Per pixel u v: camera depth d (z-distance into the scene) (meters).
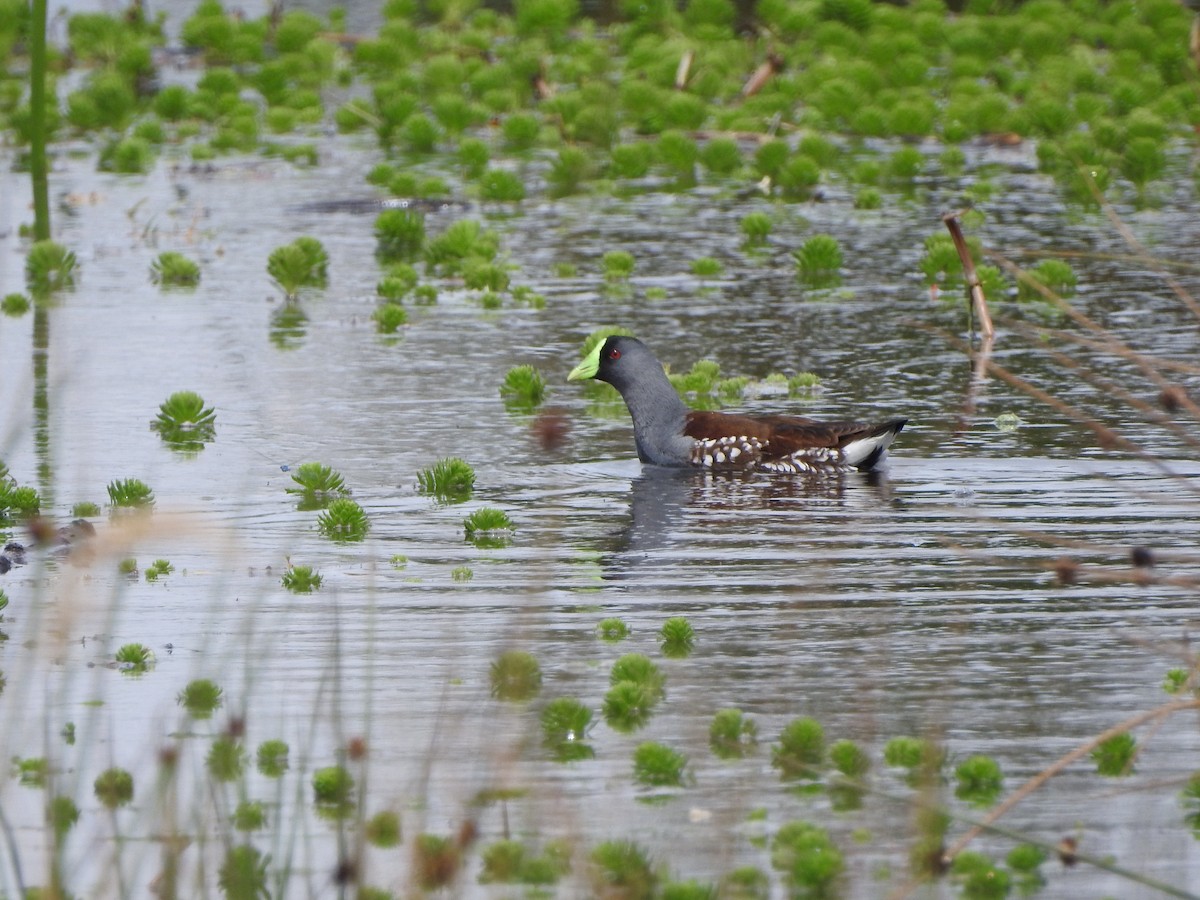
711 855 8.56
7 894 8.16
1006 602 11.99
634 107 31.98
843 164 29.95
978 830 8.30
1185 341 18.86
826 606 11.96
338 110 33.56
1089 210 25.58
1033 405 16.89
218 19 37.72
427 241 24.11
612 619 11.54
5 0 35.50
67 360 18.81
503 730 9.96
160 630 11.55
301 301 21.73
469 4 40.41
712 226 25.61
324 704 10.31
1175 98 32.12
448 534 13.61
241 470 15.19
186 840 8.38
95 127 32.78
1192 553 12.80
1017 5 40.50
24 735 9.93
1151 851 8.59
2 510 14.03
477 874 8.47
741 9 40.47
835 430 15.25
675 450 15.48
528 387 17.64
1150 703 10.25
